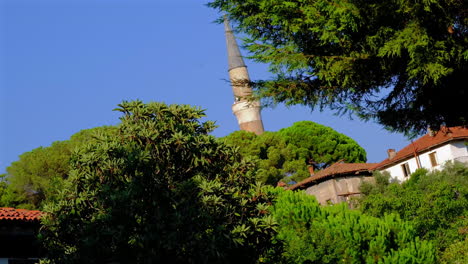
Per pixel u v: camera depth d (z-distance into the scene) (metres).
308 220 21.62
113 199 14.28
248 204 15.46
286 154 61.78
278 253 15.79
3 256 16.38
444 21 9.88
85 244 14.23
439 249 28.39
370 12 9.80
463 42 10.03
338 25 9.84
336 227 21.08
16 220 16.45
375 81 11.02
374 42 10.08
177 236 13.84
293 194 22.84
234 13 10.88
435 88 11.36
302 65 10.39
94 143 16.06
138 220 14.66
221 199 14.59
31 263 17.00
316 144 68.06
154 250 13.88
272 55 10.51
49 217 15.04
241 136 62.59
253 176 15.89
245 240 14.95
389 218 23.25
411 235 22.91
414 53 9.66
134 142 15.42
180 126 15.80
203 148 15.66
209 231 14.34
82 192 15.21
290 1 10.07
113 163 14.91
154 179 14.74
